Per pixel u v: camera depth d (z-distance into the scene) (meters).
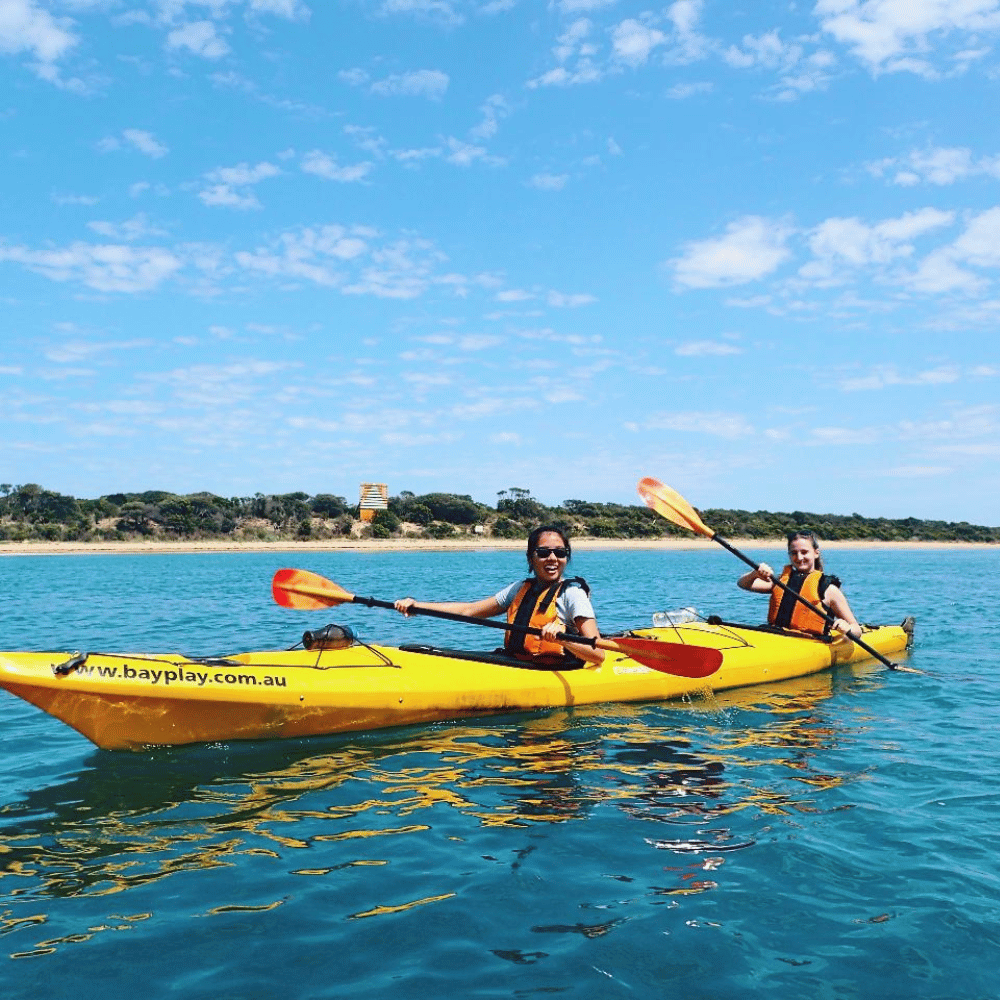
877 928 2.86
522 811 3.95
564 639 5.61
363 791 4.22
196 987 2.50
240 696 4.86
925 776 4.52
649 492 7.99
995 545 84.38
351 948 2.73
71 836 3.65
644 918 2.92
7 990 2.46
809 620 8.04
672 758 4.84
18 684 4.35
